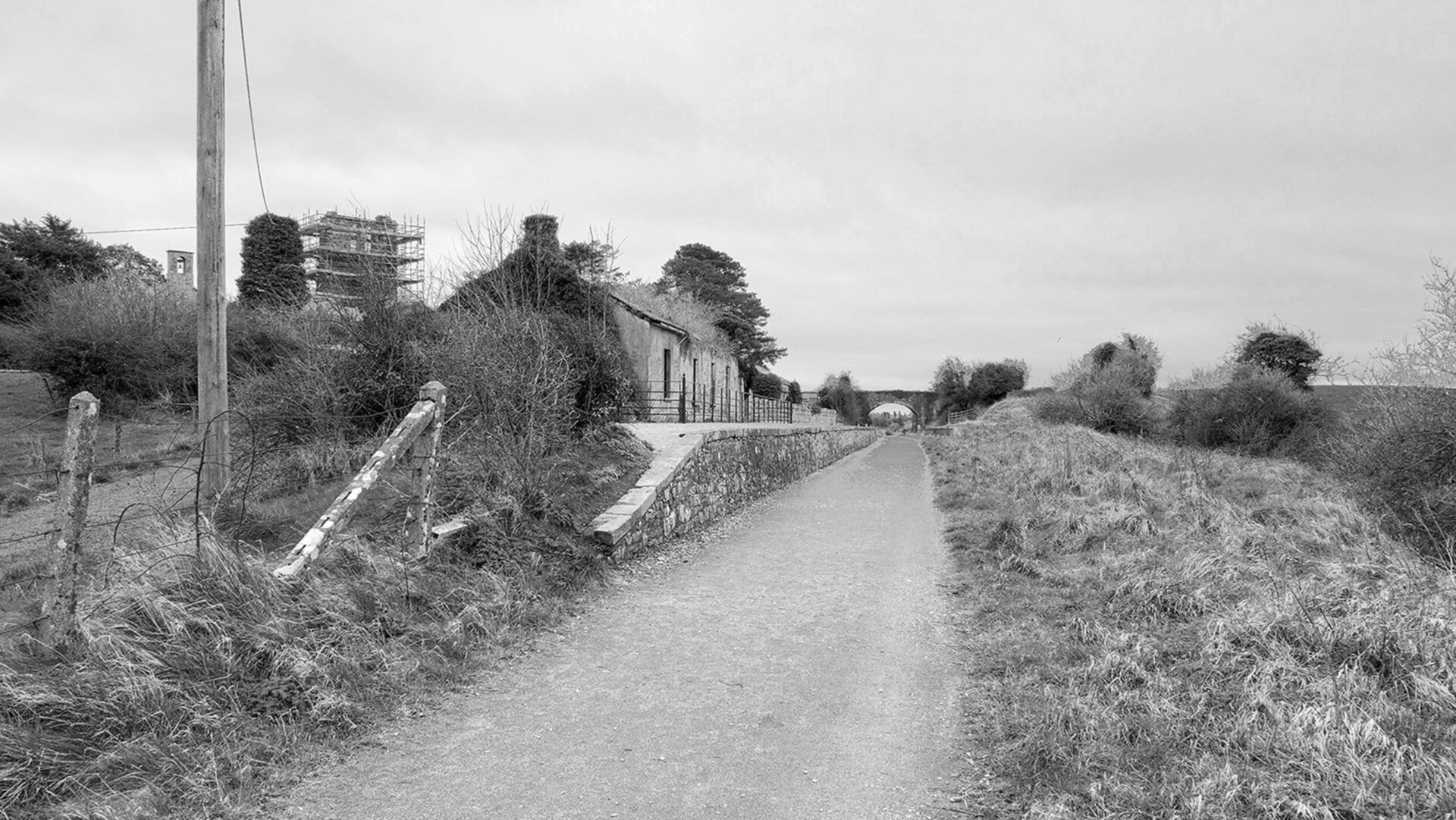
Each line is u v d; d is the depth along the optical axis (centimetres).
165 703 397
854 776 404
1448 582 600
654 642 617
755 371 4681
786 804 376
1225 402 2273
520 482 800
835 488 1719
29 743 348
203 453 649
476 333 915
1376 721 390
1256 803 336
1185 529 908
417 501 654
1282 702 425
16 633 434
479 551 689
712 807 372
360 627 517
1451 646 469
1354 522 931
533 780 395
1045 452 1789
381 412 998
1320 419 2116
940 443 3441
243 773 375
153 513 707
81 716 374
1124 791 358
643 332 2284
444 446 827
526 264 1282
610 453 1092
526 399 833
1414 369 1123
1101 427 2917
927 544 1033
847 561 926
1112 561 801
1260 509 1054
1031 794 371
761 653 596
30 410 1767
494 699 499
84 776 346
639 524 900
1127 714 439
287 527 699
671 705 495
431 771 402
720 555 954
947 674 553
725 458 1337
